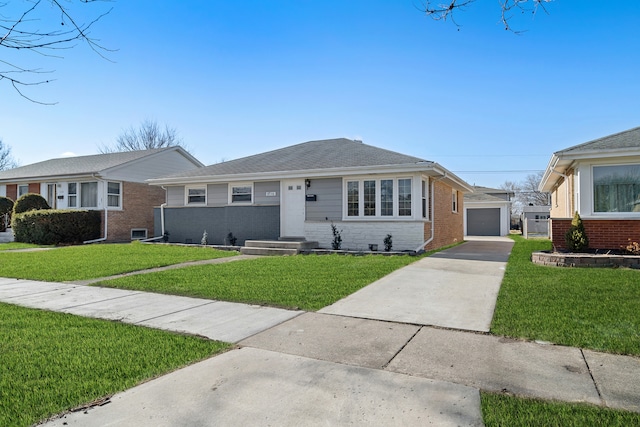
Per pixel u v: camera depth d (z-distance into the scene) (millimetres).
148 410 2949
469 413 2861
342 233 13734
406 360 3902
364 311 5746
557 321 4984
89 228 18766
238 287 7367
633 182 10414
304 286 7379
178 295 6926
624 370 3596
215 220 16125
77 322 5309
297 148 17703
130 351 4184
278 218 14859
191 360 3936
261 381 3441
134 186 20953
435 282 7730
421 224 12711
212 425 2738
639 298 6016
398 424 2729
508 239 23219
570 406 2934
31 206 18984
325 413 2891
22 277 8945
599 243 10648
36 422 2783
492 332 4703
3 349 4246
